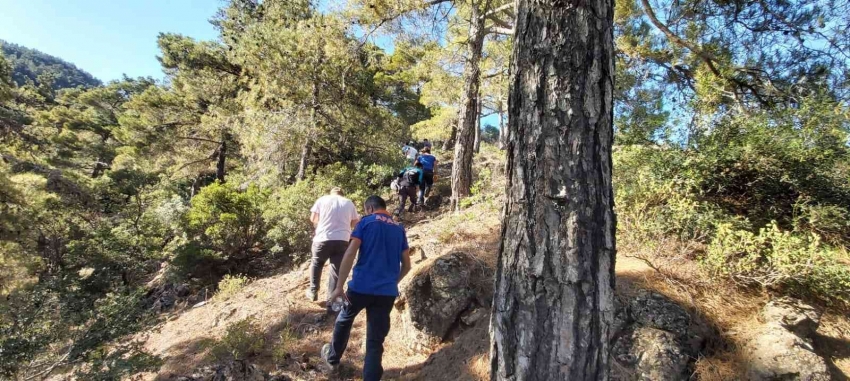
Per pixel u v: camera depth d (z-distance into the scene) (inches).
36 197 427.5
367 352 123.7
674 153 170.9
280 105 490.9
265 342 164.2
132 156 834.8
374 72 588.4
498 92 382.9
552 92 79.9
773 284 124.5
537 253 78.2
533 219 79.4
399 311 163.5
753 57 260.7
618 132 196.2
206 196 339.0
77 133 1159.6
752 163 155.0
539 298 77.4
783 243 122.7
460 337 141.0
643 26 323.3
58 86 3041.3
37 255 431.5
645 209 157.5
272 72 464.1
